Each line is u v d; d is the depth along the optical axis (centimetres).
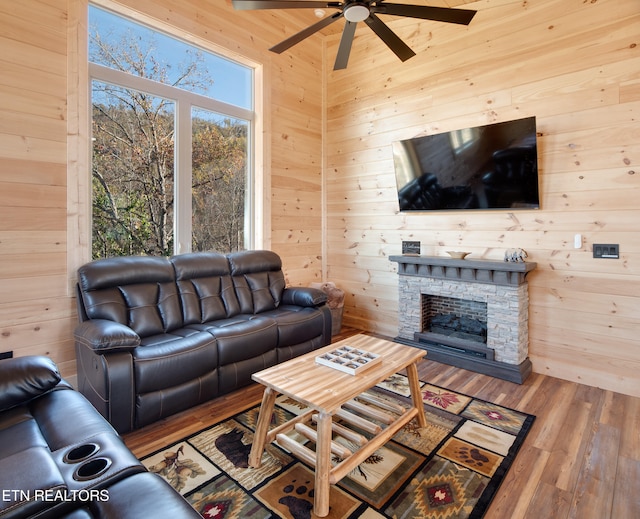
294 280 461
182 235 361
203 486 182
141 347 238
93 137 302
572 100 304
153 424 241
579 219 304
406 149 390
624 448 213
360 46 448
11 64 247
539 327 327
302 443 221
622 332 288
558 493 177
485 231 356
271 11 418
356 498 175
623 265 287
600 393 288
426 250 400
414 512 166
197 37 352
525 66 328
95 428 142
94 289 262
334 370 205
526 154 315
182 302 307
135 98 326
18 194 251
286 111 443
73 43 272
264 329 300
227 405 269
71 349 278
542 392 289
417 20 394
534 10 321
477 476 189
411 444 218
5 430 144
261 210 420
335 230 488
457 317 380
